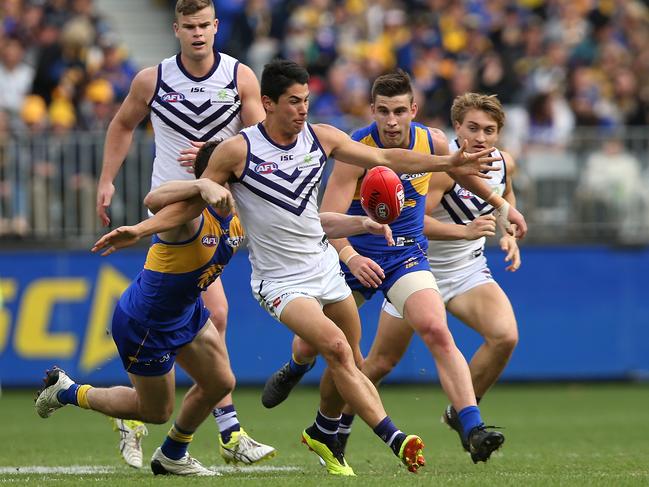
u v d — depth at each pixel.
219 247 21.64
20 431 36.16
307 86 21.69
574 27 65.50
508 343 26.27
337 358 21.77
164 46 67.88
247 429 36.03
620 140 48.78
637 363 49.25
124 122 27.53
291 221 22.23
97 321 47.22
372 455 28.59
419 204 24.94
